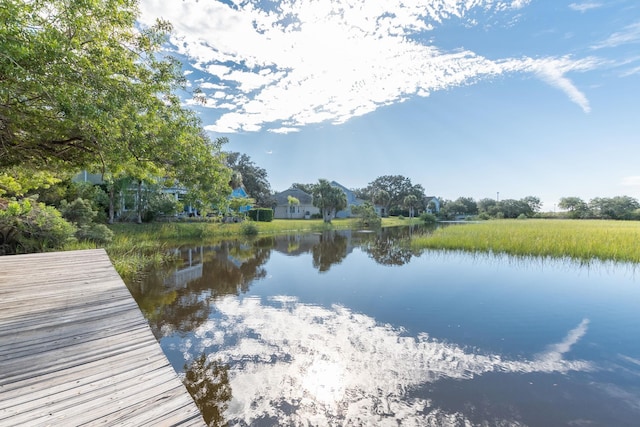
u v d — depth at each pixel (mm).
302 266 9664
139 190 17359
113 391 1673
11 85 3879
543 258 10656
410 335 4340
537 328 4617
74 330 2494
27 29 3699
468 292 6609
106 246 10734
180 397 1646
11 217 8508
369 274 8461
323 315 5168
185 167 7457
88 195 15344
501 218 49750
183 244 14500
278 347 3947
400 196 51375
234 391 2992
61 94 4039
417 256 11461
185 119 7164
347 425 2510
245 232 19391
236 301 5949
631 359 3660
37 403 1541
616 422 2539
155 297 6188
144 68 6117
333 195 27781
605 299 6082
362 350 3865
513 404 2779
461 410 2691
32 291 3555
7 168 7457
